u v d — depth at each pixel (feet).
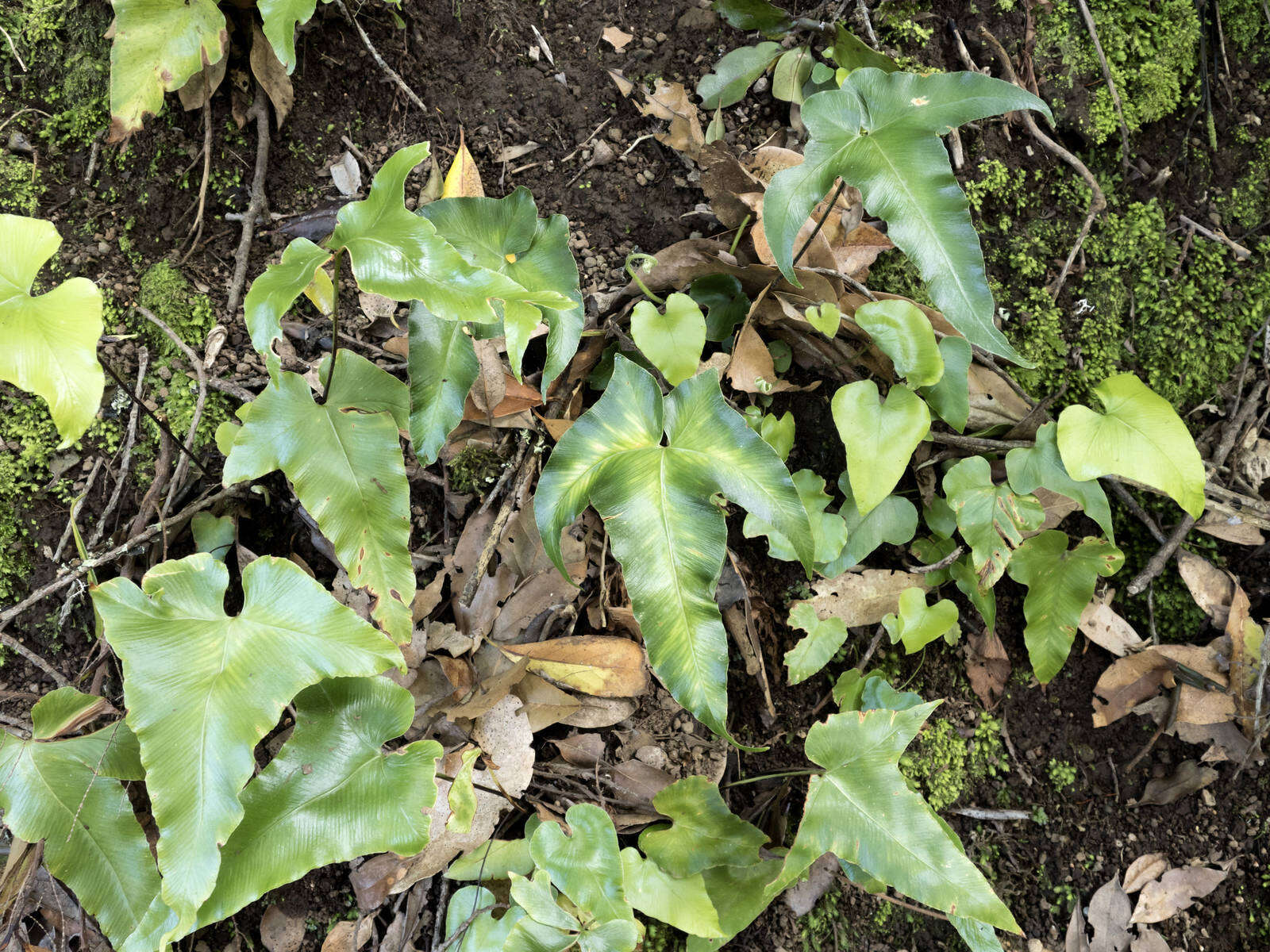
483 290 1.25
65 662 1.56
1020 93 1.40
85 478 1.58
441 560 1.63
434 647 1.57
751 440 1.38
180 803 1.22
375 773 1.33
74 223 1.63
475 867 1.50
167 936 1.24
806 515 1.36
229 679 1.26
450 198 1.49
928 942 1.68
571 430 1.37
